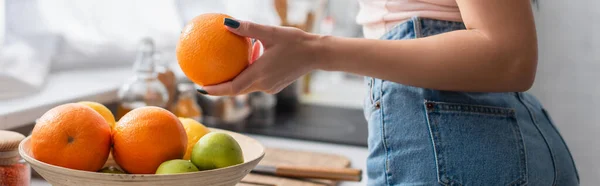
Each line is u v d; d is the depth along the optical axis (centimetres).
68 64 200
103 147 83
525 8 86
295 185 121
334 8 306
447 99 97
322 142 172
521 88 89
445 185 94
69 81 183
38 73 167
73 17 197
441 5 97
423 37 97
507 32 85
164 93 157
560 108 184
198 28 85
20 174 98
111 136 85
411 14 98
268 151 152
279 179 124
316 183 123
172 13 246
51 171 79
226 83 86
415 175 95
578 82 181
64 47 195
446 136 95
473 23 87
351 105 229
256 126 184
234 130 178
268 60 86
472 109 97
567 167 104
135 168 84
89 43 203
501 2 85
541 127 105
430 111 96
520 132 98
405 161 96
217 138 85
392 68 88
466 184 94
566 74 182
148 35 230
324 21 252
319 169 122
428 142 95
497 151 96
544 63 182
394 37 99
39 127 81
